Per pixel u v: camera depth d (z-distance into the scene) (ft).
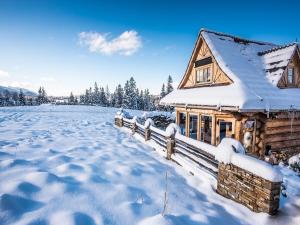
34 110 111.34
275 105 29.09
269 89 32.58
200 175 20.98
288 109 30.19
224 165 17.71
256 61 39.06
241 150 17.52
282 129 33.78
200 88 40.70
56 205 13.25
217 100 30.71
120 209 13.56
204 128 49.06
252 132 31.30
